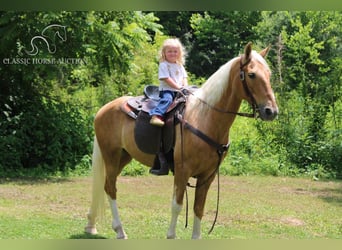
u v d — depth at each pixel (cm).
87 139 1217
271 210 829
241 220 749
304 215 799
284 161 1267
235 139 1335
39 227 655
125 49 1210
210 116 525
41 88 1283
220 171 1224
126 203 845
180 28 2569
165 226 689
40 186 988
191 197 938
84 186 1002
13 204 807
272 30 2080
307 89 1428
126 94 1440
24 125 1170
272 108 482
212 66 2425
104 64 1220
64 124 1199
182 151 535
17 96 1218
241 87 504
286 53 1577
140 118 584
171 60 568
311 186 1091
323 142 1277
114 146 616
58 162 1180
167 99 559
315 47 1576
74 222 693
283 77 1479
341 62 1416
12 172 1120
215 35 2364
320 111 1332
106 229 660
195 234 558
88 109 1348
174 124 548
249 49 498
